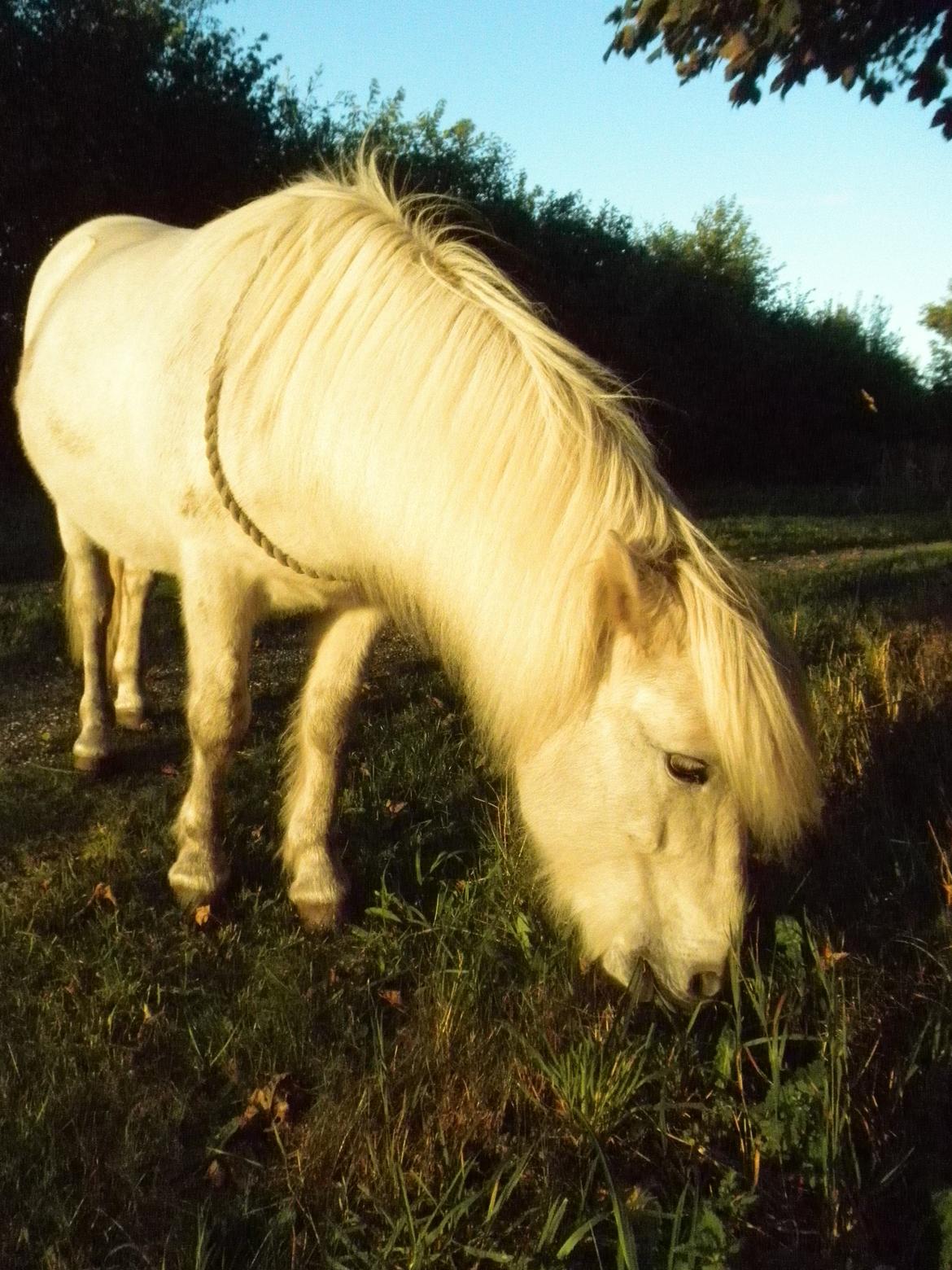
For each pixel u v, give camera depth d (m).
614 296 16.95
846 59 4.43
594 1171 1.91
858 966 2.48
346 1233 1.84
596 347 16.53
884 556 8.97
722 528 10.69
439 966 2.59
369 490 2.36
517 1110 2.14
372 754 3.91
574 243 16.98
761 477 18.92
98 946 2.69
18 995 2.47
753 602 2.03
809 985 2.41
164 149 12.73
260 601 2.78
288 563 2.60
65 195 12.20
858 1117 2.09
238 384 2.49
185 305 2.72
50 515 9.34
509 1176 1.97
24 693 4.75
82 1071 2.25
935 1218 1.85
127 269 3.30
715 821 2.07
